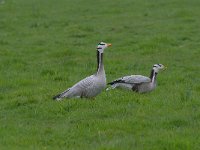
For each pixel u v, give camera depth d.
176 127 18.70
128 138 17.39
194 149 16.36
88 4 59.81
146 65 31.36
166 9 53.84
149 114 20.28
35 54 35.34
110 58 33.38
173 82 26.56
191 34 40.97
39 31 44.44
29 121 20.00
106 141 17.25
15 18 51.53
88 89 21.44
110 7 56.72
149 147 16.48
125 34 41.97
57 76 27.89
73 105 21.14
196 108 21.00
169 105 21.44
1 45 38.59
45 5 60.25
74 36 41.88
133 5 57.53
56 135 18.02
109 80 27.20
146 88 23.41
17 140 17.48
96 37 41.03
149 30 43.28
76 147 16.88
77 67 30.98
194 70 30.17
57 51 35.31
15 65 31.42
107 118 19.92
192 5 55.75
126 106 21.12
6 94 24.38
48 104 21.75
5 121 19.98
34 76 28.52
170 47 36.41
